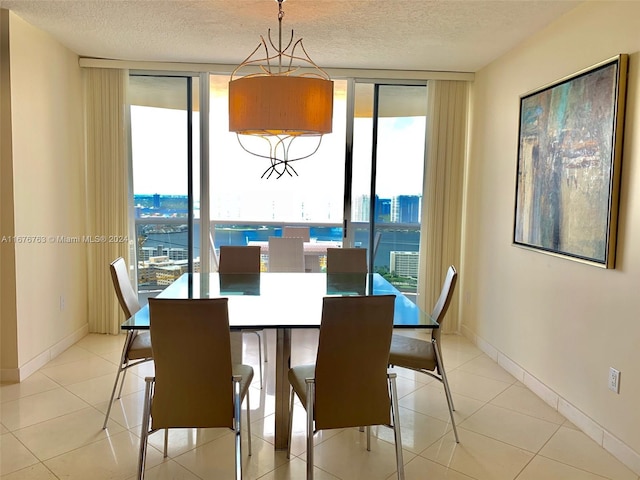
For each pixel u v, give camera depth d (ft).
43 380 11.64
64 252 13.74
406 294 16.76
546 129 10.74
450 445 9.02
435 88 15.48
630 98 8.27
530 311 11.60
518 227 12.06
